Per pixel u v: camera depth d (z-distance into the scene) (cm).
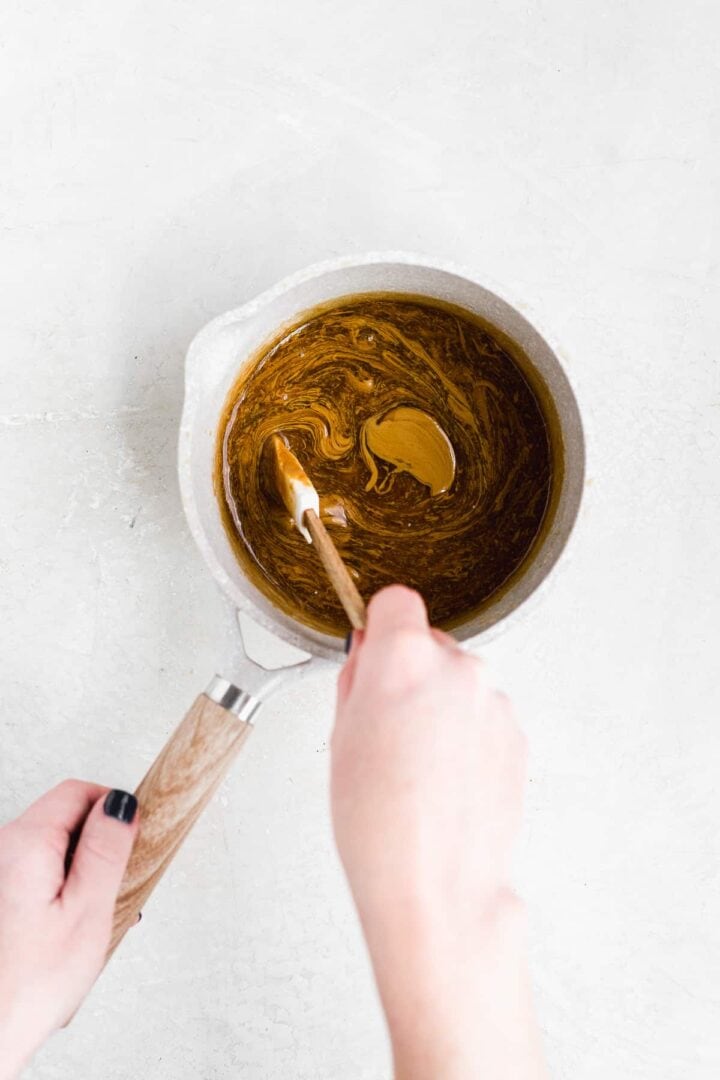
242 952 66
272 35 65
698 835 67
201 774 55
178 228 65
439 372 63
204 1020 66
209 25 65
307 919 66
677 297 67
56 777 66
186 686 66
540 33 66
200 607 66
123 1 65
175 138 65
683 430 67
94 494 65
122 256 65
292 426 63
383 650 44
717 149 67
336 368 63
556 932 67
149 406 65
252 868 66
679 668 67
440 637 47
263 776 66
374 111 66
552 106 66
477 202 66
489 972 43
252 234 65
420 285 59
